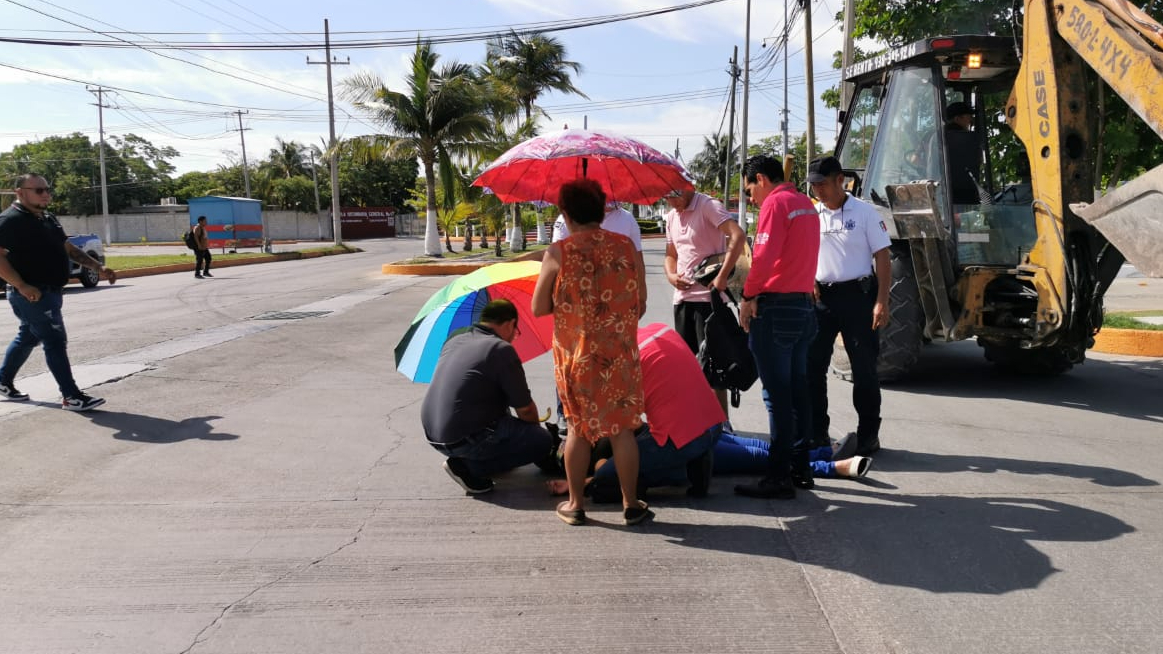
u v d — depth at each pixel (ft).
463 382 13.37
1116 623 9.20
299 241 186.70
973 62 20.98
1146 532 11.80
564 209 11.66
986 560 10.89
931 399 20.90
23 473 14.58
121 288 56.59
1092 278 19.35
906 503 13.12
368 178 239.71
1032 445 16.49
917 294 21.48
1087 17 17.07
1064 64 18.52
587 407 11.69
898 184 21.29
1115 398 20.85
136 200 232.32
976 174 22.39
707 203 15.17
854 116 25.31
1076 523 12.17
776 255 12.49
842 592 10.02
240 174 253.44
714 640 8.87
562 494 13.71
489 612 9.53
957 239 21.08
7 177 209.56
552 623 9.27
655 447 12.97
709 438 13.23
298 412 19.20
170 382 22.38
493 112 87.35
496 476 14.84
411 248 134.41
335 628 9.17
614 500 13.39
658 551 11.30
